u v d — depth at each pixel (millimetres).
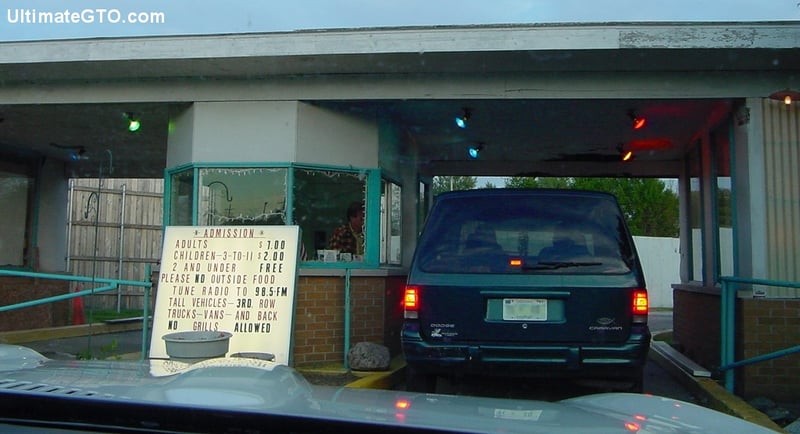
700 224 9492
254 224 7664
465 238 5801
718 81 7273
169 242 6621
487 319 5594
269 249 6461
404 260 9742
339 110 8008
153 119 8969
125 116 8750
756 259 7008
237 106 7801
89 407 2031
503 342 5559
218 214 7750
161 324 6402
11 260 11523
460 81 7570
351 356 7277
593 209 5770
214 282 6434
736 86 7242
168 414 2012
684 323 9797
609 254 5617
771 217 7059
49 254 12273
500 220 5797
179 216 8211
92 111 8594
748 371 6824
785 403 6719
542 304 5578
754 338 6840
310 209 7816
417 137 10109
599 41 6672
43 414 2039
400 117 8797
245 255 6465
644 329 5496
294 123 7680
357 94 7648
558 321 5531
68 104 8172
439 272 5730
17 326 11477
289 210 7605
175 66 7461
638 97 7383
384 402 2512
